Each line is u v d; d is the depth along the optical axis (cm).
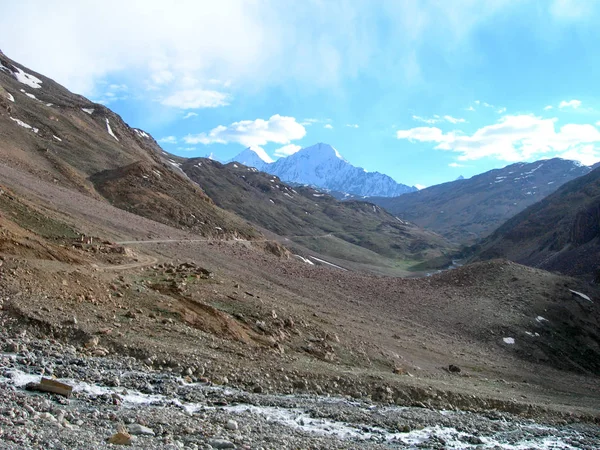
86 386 1566
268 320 3164
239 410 1733
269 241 10244
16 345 1755
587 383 4806
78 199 6125
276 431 1525
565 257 13838
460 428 2148
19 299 2122
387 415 2108
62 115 11962
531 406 2995
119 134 14525
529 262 16662
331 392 2364
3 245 2523
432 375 3494
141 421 1301
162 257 4378
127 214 6638
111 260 3328
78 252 3170
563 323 6044
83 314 2248
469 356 4591
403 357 3731
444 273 7519
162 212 8769
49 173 7875
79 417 1238
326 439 1552
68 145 10306
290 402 1995
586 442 2347
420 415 2238
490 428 2281
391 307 5569
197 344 2378
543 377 4606
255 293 3803
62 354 1834
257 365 2355
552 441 2248
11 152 7725
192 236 6706
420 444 1766
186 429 1303
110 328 2197
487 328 5544
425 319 5475
